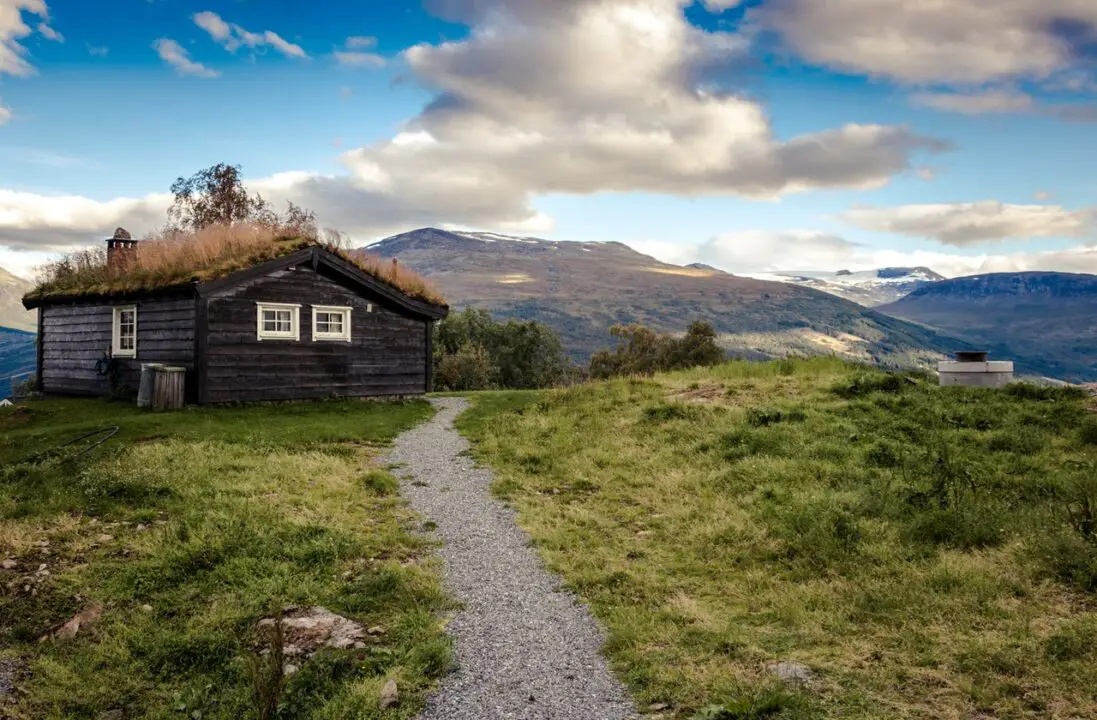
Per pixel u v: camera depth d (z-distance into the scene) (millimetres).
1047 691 5355
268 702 5348
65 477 11516
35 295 25312
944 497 10117
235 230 23156
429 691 5918
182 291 19844
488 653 6629
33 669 6422
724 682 5805
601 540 9859
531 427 17422
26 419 18906
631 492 12086
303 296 22109
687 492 11875
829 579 8086
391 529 10078
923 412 14875
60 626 7137
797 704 5277
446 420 20547
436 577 8375
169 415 17828
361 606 7527
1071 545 7781
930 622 6730
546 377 73688
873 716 5117
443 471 13961
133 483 10859
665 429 15875
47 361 25328
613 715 5504
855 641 6520
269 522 9727
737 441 14141
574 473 13305
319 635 6836
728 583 8227
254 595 7641
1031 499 9977
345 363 23281
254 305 20875
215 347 19938
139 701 6082
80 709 5957
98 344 23094
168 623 7203
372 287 23766
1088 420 13336
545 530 10203
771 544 9195
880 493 10367
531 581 8477
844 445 13203
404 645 6664
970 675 5684
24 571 8172
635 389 20594
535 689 5938
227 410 19344
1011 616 6684
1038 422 13844
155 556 8484
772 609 7402
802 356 24297
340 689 5898
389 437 17203
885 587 7547
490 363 66562
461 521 10773
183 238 23859
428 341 26000
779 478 11789
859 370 20609
